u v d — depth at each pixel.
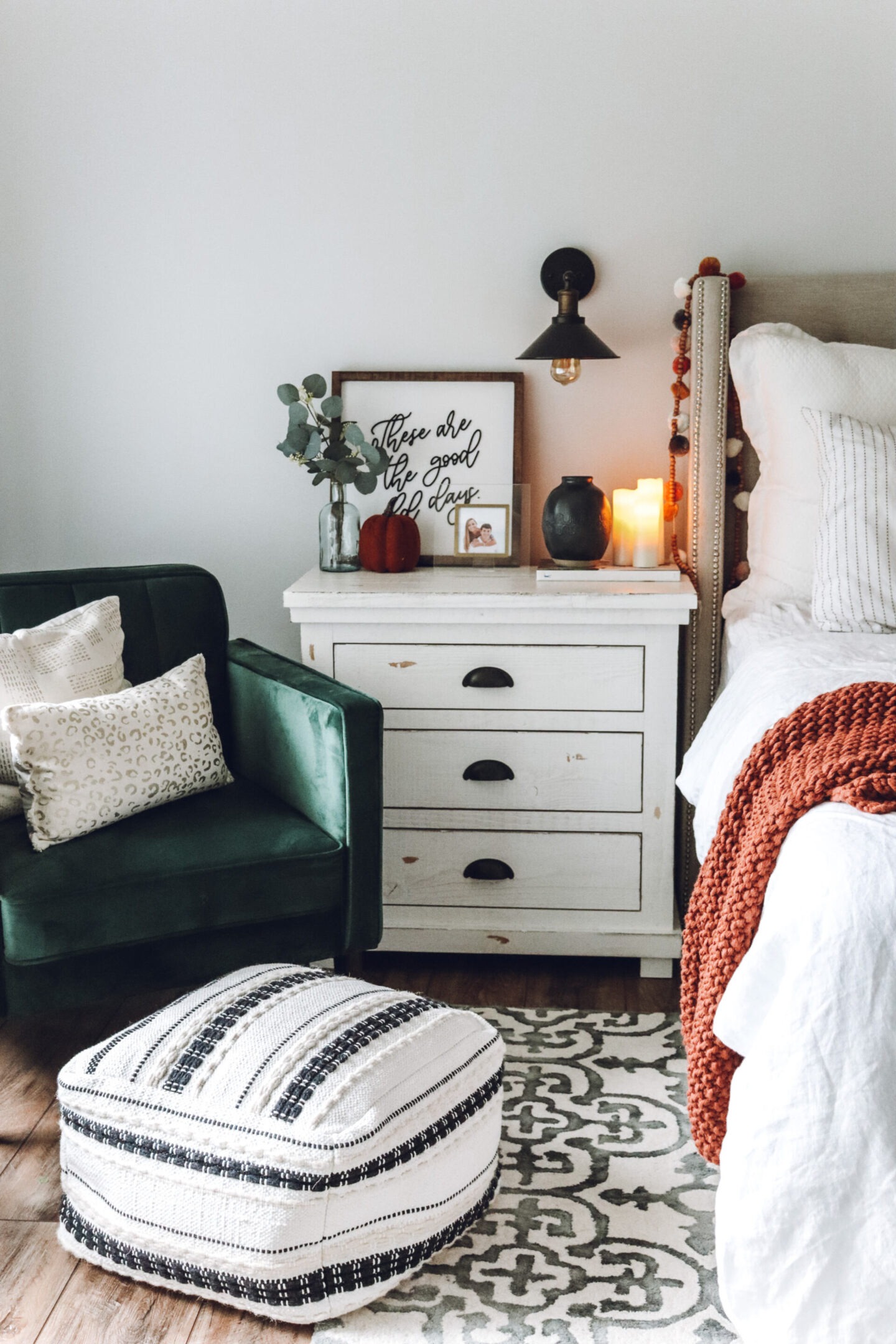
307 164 2.64
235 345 2.71
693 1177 1.72
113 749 1.94
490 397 2.68
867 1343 1.14
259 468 2.76
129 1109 1.53
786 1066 1.21
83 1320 1.48
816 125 2.54
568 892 2.39
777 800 1.49
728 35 2.53
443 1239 1.55
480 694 2.34
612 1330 1.43
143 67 2.62
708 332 2.47
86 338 2.73
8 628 2.21
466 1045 1.63
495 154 2.60
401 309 2.68
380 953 2.55
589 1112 1.89
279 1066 1.52
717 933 1.50
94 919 1.77
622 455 2.70
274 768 2.14
